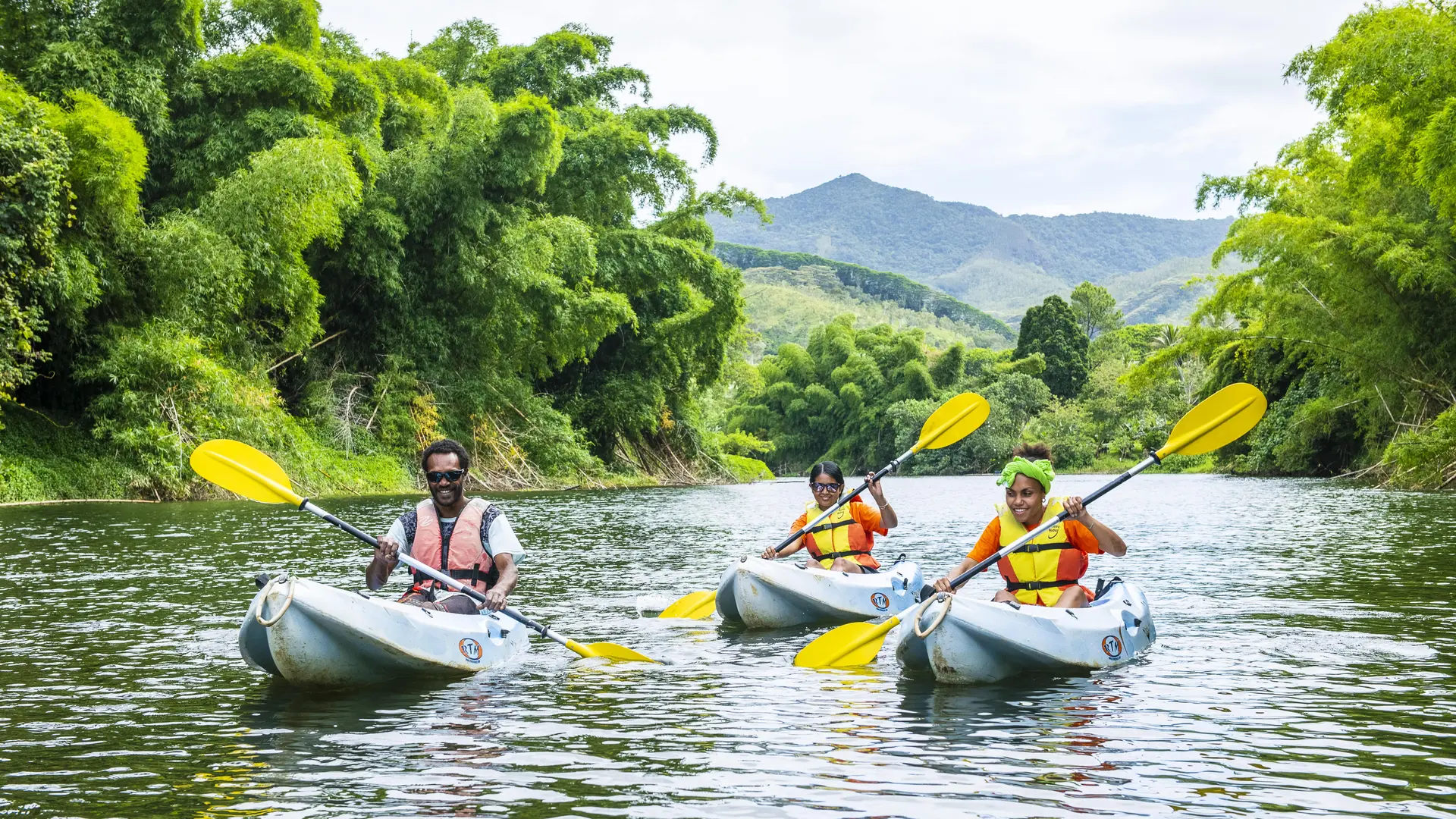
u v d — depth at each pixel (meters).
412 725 4.36
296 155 19.92
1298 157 29.53
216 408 19.44
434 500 5.95
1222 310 29.14
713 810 3.30
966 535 14.29
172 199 20.94
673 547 11.99
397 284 24.30
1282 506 18.91
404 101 26.80
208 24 23.19
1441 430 22.69
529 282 26.53
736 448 58.28
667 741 4.11
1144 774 3.63
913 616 5.26
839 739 4.12
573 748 4.01
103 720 4.43
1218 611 7.23
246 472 5.98
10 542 11.60
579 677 5.35
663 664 5.73
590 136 30.89
